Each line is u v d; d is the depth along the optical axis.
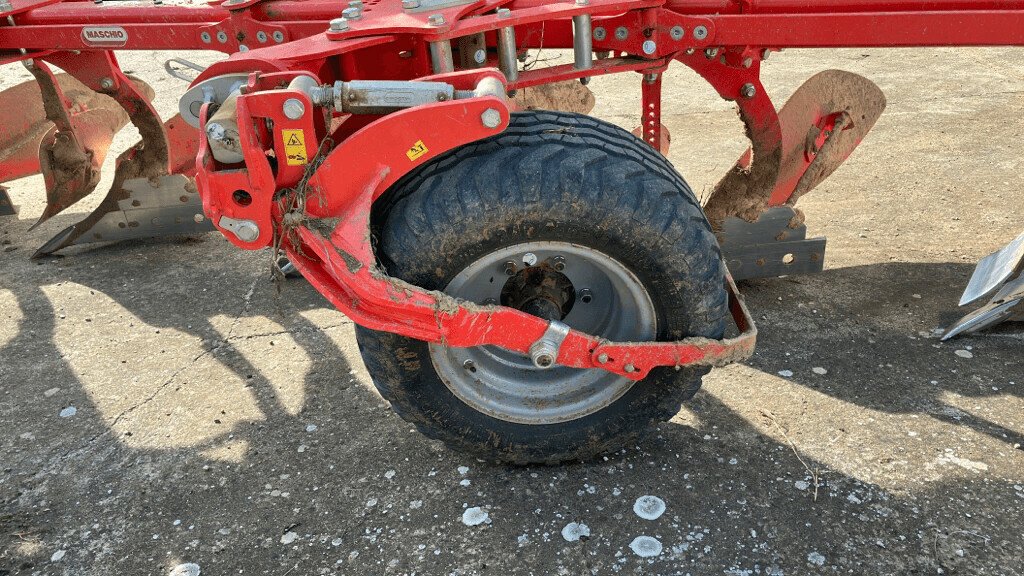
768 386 3.04
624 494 2.54
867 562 2.23
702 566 2.26
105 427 3.07
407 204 2.18
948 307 3.50
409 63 2.59
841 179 4.95
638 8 2.81
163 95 7.64
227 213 2.12
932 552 2.25
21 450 2.97
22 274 4.38
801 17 2.78
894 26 2.71
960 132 5.59
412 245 2.17
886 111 6.11
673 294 2.31
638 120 6.34
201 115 2.17
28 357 3.57
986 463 2.57
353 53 2.53
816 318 3.48
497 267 2.39
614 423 2.57
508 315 2.22
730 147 5.66
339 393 3.18
